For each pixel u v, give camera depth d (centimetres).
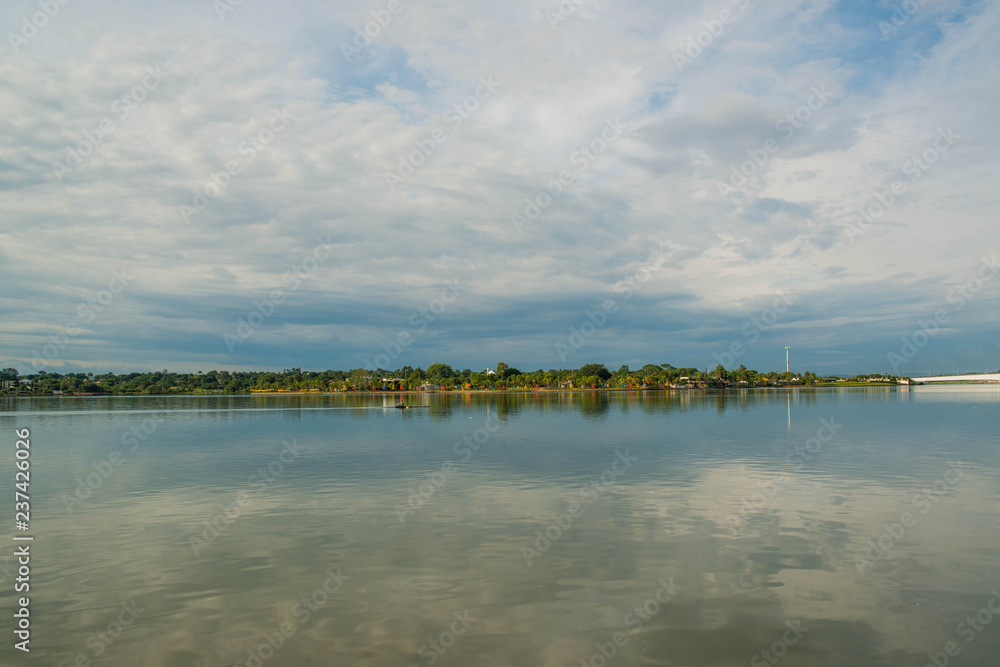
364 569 1598
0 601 1402
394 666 1083
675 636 1193
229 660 1114
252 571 1592
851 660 1097
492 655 1123
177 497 2555
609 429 5434
